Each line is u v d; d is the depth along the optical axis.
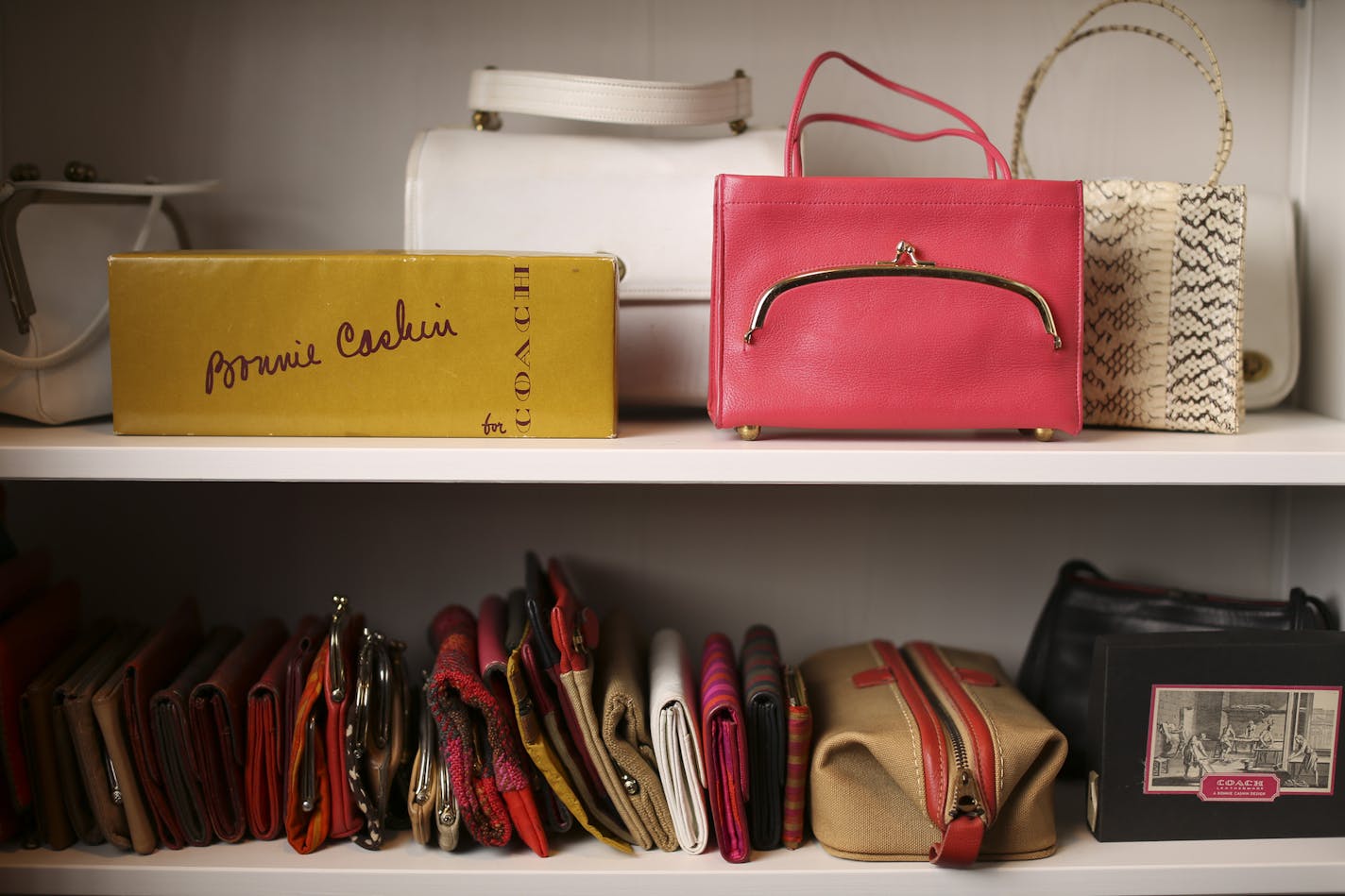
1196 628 0.92
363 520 1.05
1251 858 0.80
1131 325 0.85
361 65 1.00
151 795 0.81
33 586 0.89
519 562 1.06
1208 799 0.83
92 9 0.99
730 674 0.86
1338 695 0.82
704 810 0.82
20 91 0.99
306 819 0.84
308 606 1.06
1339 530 0.94
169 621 0.90
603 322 0.77
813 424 0.77
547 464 0.73
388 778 0.83
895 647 1.02
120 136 1.00
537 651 0.81
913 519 1.06
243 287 0.76
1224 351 0.83
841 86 1.01
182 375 0.77
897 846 0.81
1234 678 0.82
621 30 1.00
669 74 1.01
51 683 0.82
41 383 0.81
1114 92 1.02
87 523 1.04
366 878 0.80
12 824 0.83
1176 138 1.03
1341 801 0.83
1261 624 0.91
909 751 0.79
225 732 0.82
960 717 0.82
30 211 0.83
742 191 0.76
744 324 0.77
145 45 0.99
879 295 0.76
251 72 1.00
